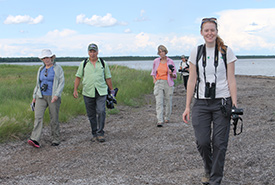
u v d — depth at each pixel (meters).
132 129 7.03
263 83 19.61
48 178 4.06
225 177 3.92
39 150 5.51
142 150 5.28
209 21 3.34
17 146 5.74
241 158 4.52
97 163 4.66
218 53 3.37
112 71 20.19
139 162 4.65
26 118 7.27
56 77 5.76
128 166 4.49
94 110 6.08
